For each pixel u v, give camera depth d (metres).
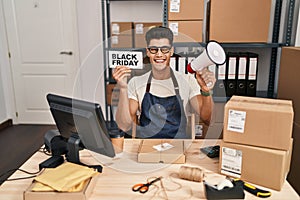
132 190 0.99
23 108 3.61
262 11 2.07
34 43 3.37
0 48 3.42
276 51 2.38
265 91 2.50
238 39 2.12
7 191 1.01
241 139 1.05
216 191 0.92
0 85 3.47
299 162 1.67
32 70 3.46
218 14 2.08
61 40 3.33
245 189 0.99
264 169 1.01
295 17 2.09
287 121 0.97
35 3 3.24
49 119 3.61
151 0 2.90
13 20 3.31
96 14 3.19
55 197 0.90
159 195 0.96
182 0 2.07
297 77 1.68
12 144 3.00
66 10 3.23
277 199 0.94
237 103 1.09
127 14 2.96
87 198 0.93
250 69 2.17
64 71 3.42
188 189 1.00
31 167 1.18
